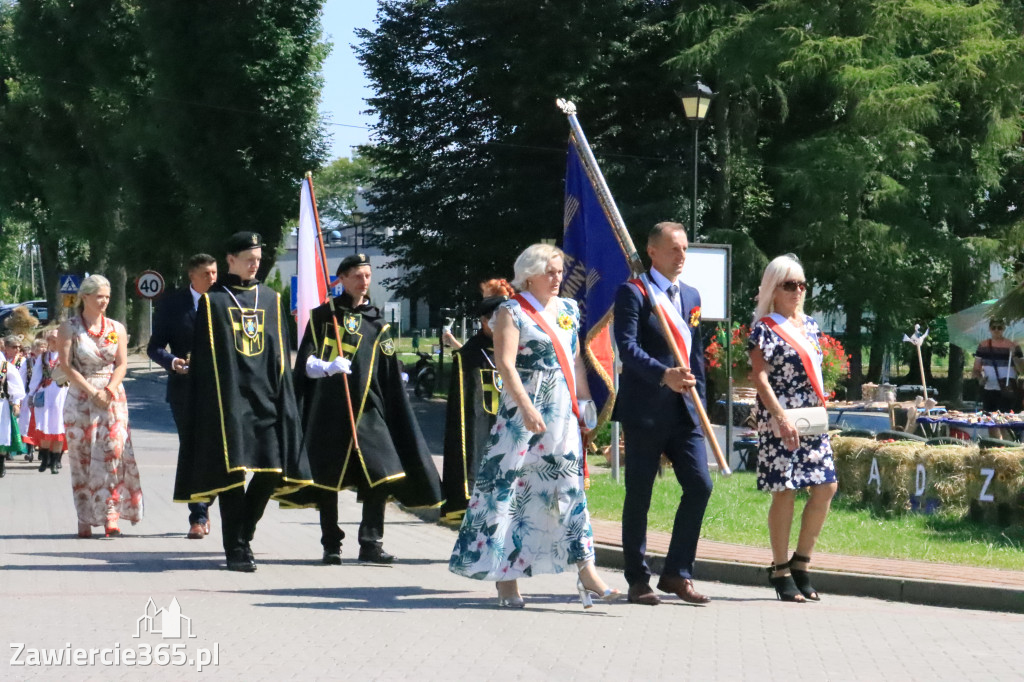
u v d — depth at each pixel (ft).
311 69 124.36
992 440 35.04
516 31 94.22
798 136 94.53
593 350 25.05
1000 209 98.53
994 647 20.36
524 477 22.57
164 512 38.11
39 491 43.98
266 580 26.03
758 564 27.37
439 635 20.35
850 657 19.34
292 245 237.45
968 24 80.64
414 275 107.45
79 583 25.08
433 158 103.65
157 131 125.18
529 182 97.60
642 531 23.66
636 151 95.96
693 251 44.98
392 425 29.35
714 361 57.52
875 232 82.89
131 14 137.08
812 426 24.20
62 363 32.35
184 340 33.30
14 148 163.22
